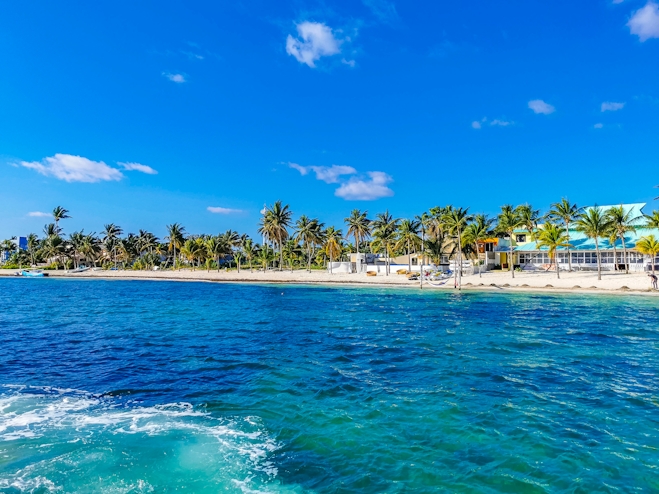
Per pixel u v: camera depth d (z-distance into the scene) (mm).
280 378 14867
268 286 69000
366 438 9812
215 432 10164
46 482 7797
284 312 34531
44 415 11320
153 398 12773
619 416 11109
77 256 123750
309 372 15672
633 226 65438
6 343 21672
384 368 16188
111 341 22078
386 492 7555
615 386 13742
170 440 9688
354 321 29047
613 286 50906
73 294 55406
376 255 92812
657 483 7824
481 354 18516
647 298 43062
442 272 67688
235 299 46906
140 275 100250
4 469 8258
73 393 13297
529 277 61750
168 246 127375
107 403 12328
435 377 14883
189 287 69312
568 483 7824
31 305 41312
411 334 23703
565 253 71188
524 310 34594
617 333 23625
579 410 11555
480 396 12758
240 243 116125
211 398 12742
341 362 17188
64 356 18594
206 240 125625
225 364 16953
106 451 9086
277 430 10297
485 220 64625
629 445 9375
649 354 18391
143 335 23891
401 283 64375
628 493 7496
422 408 11734
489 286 56188
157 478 7988
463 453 9039
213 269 116188
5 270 114250
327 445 9461
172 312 35031
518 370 15781
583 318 29797
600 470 8289
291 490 7637
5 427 10422
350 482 7895
